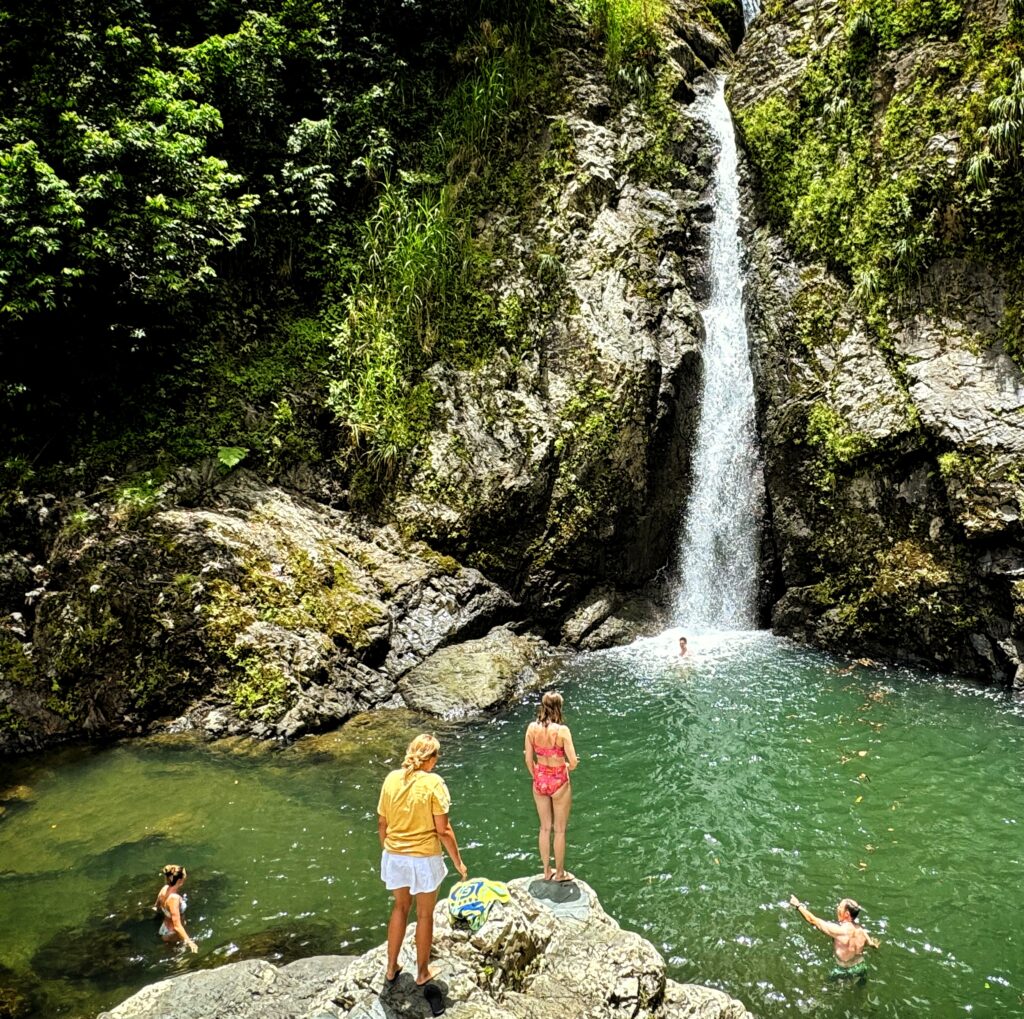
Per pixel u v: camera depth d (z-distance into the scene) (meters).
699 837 8.83
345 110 18.00
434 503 15.20
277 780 10.17
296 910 7.50
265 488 14.42
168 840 8.74
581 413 15.91
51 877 8.04
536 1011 5.35
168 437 14.04
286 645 12.35
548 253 17.20
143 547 12.53
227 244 15.49
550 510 15.59
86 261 12.58
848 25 16.55
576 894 6.73
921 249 14.48
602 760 10.70
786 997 6.43
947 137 14.45
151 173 13.59
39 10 13.59
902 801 9.45
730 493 16.69
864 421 14.44
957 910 7.50
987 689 12.60
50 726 11.45
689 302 17.39
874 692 12.62
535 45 19.58
